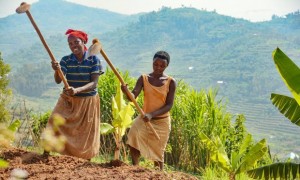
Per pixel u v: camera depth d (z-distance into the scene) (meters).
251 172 5.25
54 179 5.14
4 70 10.20
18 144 7.13
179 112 10.52
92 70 6.50
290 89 5.14
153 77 6.61
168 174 5.88
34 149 7.36
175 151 10.46
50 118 6.31
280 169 5.11
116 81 11.52
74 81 6.50
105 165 6.00
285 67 5.10
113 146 10.28
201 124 10.23
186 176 6.14
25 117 7.79
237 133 10.84
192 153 10.14
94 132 6.55
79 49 6.45
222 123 10.45
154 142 6.56
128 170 5.75
